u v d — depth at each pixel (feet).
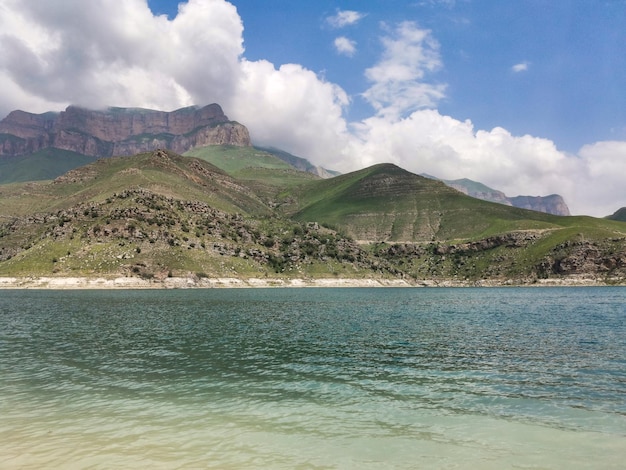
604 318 277.44
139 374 127.85
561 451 74.69
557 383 115.55
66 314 297.74
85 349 168.04
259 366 138.62
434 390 110.63
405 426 86.17
